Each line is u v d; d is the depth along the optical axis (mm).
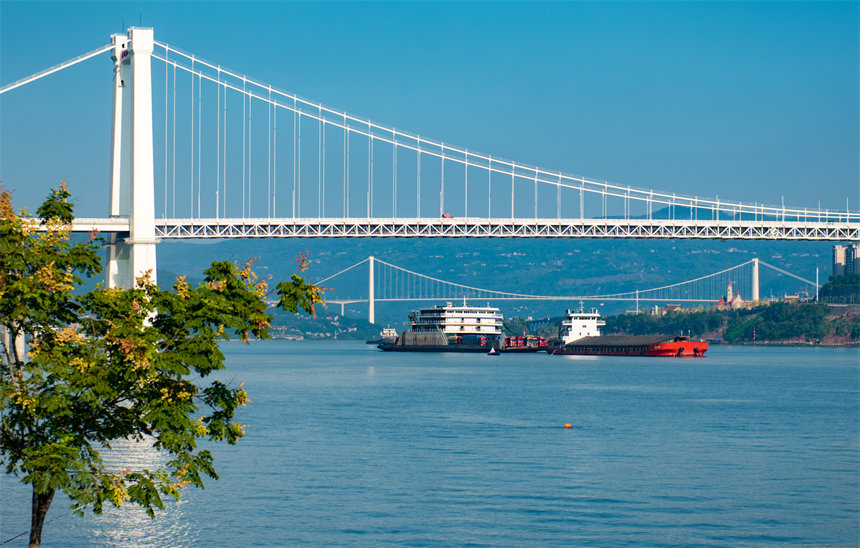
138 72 154125
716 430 108812
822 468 84938
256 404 134250
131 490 39781
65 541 62531
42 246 40938
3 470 80875
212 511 68312
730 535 63625
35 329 40469
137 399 40594
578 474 80875
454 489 75000
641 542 61750
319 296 41625
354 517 66688
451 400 143250
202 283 41688
